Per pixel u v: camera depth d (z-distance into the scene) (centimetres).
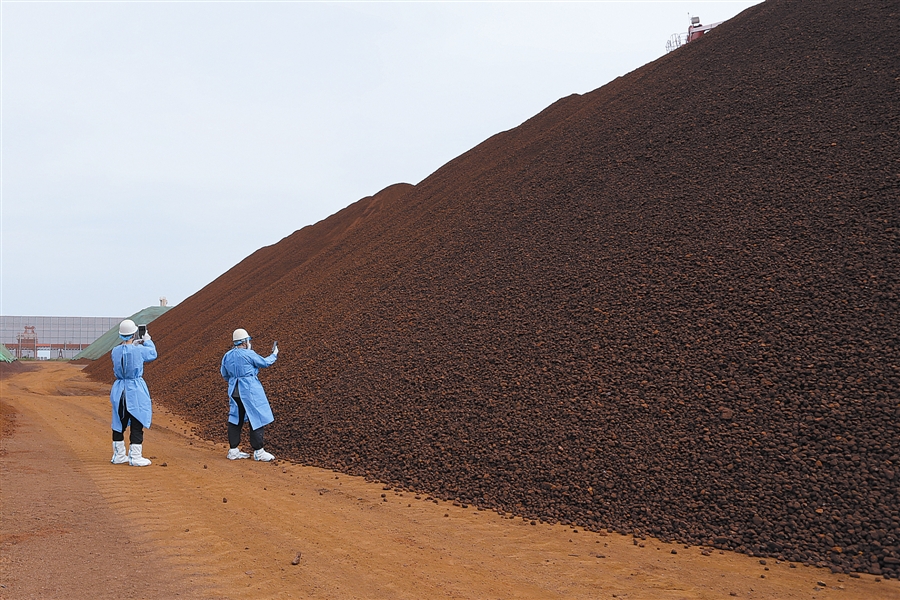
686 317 966
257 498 784
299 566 534
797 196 1132
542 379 963
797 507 620
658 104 1780
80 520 639
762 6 2094
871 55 1475
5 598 434
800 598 483
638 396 852
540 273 1280
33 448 1096
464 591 488
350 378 1238
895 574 529
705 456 718
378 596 472
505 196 1778
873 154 1152
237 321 2433
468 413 959
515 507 745
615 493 715
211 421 1457
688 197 1287
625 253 1203
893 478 618
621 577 526
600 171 1591
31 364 5344
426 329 1285
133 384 979
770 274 981
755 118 1453
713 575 533
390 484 873
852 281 905
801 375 784
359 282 1808
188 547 573
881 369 750
